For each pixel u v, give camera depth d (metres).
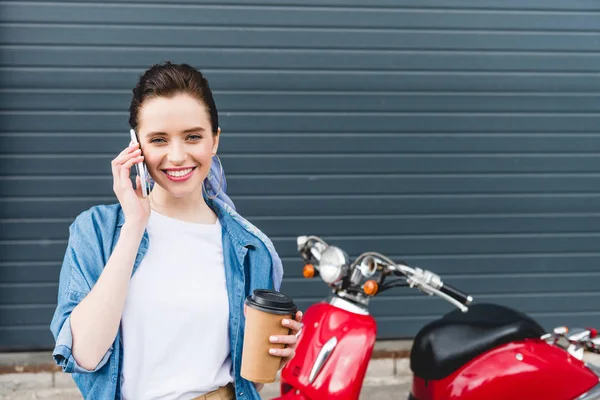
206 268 1.96
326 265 2.96
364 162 5.18
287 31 5.04
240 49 5.02
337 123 5.14
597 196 5.35
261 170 5.11
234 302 1.95
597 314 5.39
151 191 2.01
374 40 5.11
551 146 5.30
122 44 4.93
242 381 1.95
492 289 5.34
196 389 1.90
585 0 5.23
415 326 5.29
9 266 4.96
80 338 1.74
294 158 5.13
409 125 5.19
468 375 3.06
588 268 5.38
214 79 5.02
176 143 1.83
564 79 5.28
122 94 4.96
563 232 5.35
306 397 2.88
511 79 5.24
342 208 5.19
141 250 1.91
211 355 1.92
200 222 2.02
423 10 5.13
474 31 5.18
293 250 5.18
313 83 5.10
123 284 1.75
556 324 5.38
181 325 1.89
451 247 5.29
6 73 4.86
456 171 5.25
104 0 4.89
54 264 4.99
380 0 5.09
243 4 5.00
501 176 5.29
